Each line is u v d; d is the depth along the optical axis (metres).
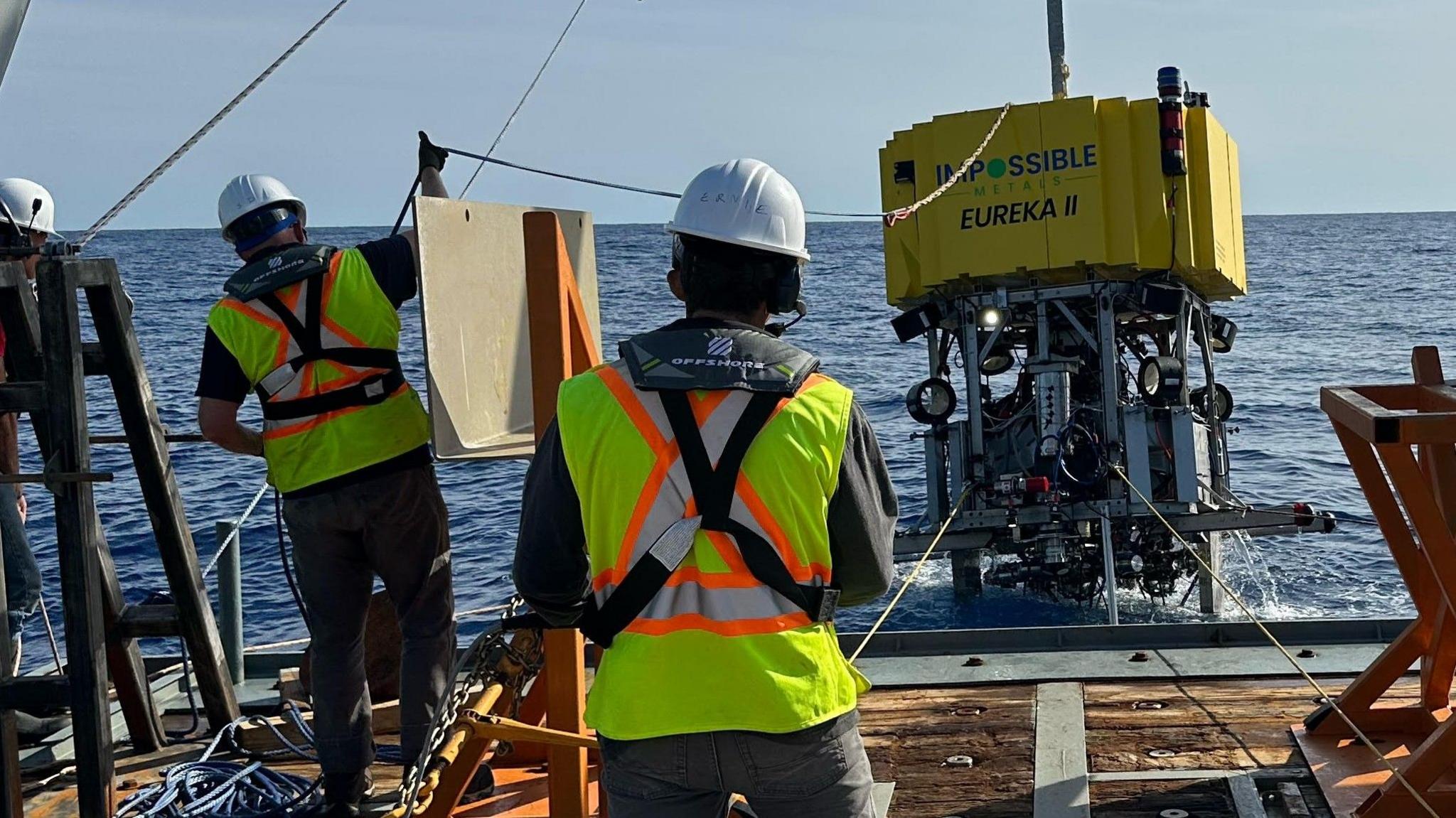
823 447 2.46
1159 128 13.23
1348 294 59.41
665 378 2.44
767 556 2.40
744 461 2.42
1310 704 5.20
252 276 4.03
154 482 4.94
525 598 2.65
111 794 4.05
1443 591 3.98
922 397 14.09
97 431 21.81
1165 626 6.15
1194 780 4.49
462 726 3.29
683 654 2.40
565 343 3.70
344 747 4.25
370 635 5.64
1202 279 13.99
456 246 3.97
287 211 4.20
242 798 4.46
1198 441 13.69
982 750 4.91
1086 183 13.11
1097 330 14.27
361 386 4.03
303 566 4.16
